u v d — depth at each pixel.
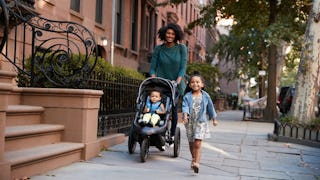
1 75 5.75
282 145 9.19
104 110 7.88
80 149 6.02
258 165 6.52
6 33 5.02
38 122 6.14
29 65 7.16
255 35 27.25
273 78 19.70
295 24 19.80
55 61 6.75
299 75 11.72
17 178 4.58
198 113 5.53
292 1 19.58
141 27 23.70
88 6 15.37
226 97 40.09
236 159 7.01
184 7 37.62
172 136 6.72
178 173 5.55
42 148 5.37
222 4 20.23
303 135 9.65
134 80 9.98
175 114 6.66
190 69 24.75
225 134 11.41
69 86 6.54
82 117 6.07
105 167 5.68
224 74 36.19
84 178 4.97
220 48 31.17
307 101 11.37
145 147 6.20
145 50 23.52
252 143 9.37
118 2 19.61
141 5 23.64
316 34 11.66
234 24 24.86
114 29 18.61
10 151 4.95
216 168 6.10
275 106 19.47
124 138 8.60
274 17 20.11
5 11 4.98
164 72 6.99
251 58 29.83
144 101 6.51
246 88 55.97
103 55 17.36
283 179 5.52
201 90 5.66
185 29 35.59
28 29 10.06
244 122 18.08
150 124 6.16
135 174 5.34
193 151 5.61
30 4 9.34
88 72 6.64
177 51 6.93
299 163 6.87
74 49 13.44
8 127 5.38
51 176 4.95
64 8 13.20
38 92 6.14
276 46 18.19
